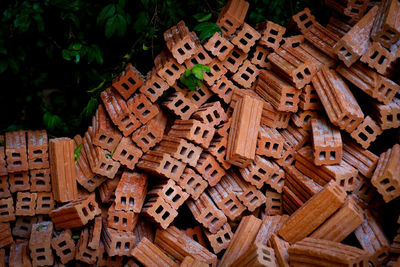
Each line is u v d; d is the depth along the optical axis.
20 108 1.71
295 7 1.75
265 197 1.55
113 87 1.55
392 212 1.50
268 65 1.60
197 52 1.52
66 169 1.47
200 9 1.70
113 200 1.53
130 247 1.47
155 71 1.54
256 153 1.53
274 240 1.45
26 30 1.58
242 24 1.58
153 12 1.66
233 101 1.58
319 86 1.52
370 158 1.50
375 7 1.54
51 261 1.45
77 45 1.63
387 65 1.48
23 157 1.46
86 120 1.67
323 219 1.43
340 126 1.49
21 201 1.48
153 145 1.54
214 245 1.51
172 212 1.48
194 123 1.49
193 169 1.53
